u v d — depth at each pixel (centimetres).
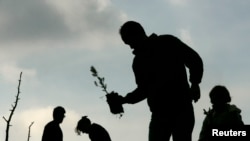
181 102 491
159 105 497
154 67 504
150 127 509
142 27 520
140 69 514
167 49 504
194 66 491
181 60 504
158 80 500
